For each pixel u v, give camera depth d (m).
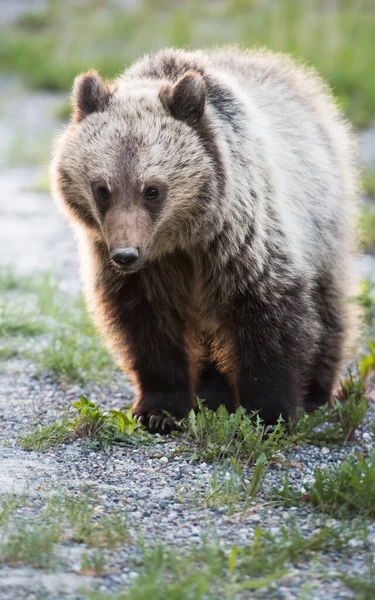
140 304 11.73
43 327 15.68
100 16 46.81
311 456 10.81
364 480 9.16
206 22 44.00
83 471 10.09
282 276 11.41
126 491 9.54
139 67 12.12
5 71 40.06
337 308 13.55
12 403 12.43
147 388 12.19
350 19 42.06
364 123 31.69
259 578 7.71
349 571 7.91
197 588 7.23
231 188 10.97
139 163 10.59
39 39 43.00
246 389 11.66
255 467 9.79
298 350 11.72
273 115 12.75
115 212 10.54
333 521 8.91
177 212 10.88
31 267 19.36
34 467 10.05
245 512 9.06
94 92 11.09
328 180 13.41
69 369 13.67
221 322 11.70
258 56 14.65
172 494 9.52
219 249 11.09
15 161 28.41
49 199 24.83
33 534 7.98
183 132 10.81
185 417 12.01
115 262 10.41
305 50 37.41
